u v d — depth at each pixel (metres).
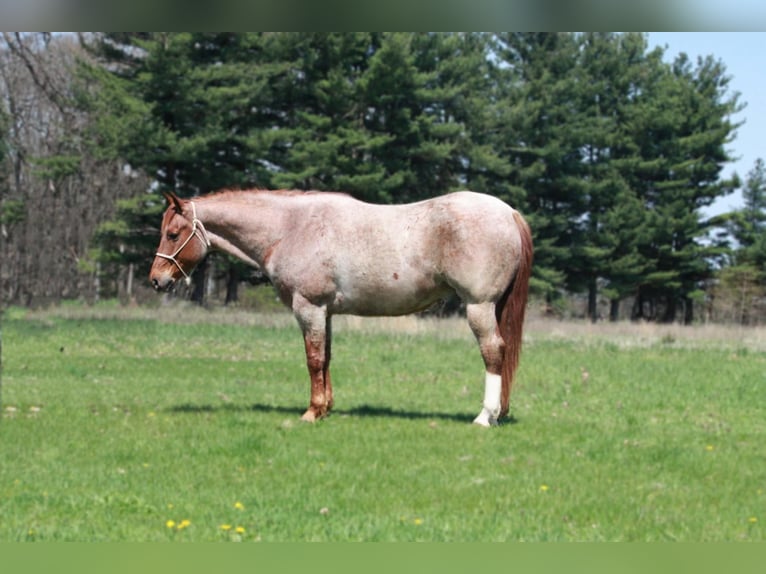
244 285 53.09
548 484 7.57
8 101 41.31
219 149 36.97
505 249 9.52
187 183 36.09
